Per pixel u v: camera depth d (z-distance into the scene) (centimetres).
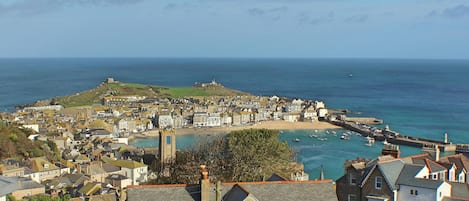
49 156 18312
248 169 10944
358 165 7162
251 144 13825
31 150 17950
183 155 14438
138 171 16338
